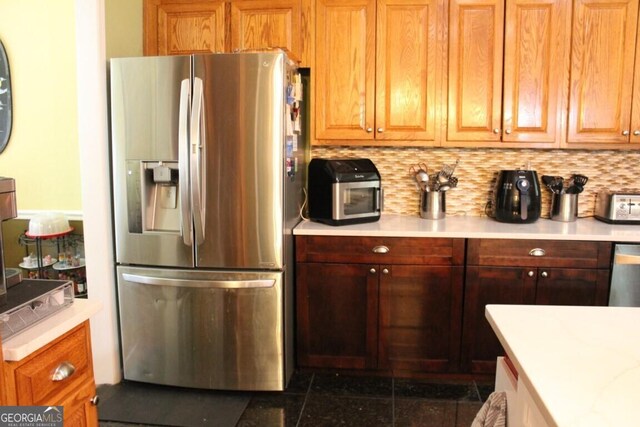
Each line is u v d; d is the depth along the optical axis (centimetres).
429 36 275
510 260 257
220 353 255
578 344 110
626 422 79
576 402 85
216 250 246
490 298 262
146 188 251
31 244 316
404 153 313
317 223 285
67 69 302
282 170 239
